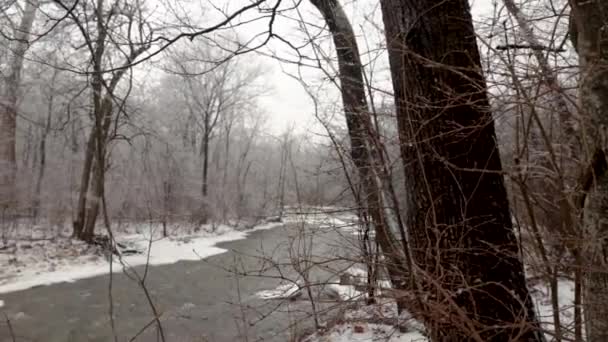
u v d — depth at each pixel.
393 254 2.31
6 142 14.35
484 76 1.97
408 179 2.43
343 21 3.32
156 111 20.64
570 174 2.00
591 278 1.67
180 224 18.25
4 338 6.77
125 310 8.36
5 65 10.56
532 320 2.07
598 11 1.56
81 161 17.67
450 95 2.12
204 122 26.42
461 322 1.82
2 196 13.44
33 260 11.66
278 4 2.82
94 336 6.98
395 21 2.48
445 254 2.09
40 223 15.49
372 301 2.61
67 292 9.52
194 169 22.98
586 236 1.66
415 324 2.53
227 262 12.80
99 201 13.85
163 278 11.03
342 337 3.24
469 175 2.20
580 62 1.64
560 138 2.00
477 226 2.12
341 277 2.90
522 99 1.75
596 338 1.63
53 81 10.26
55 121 16.77
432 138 2.09
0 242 13.02
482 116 2.18
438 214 2.24
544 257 1.84
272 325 6.75
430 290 1.98
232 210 22.69
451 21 2.31
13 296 9.06
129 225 15.53
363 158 2.86
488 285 2.08
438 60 2.27
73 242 13.61
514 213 2.13
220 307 8.24
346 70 2.20
